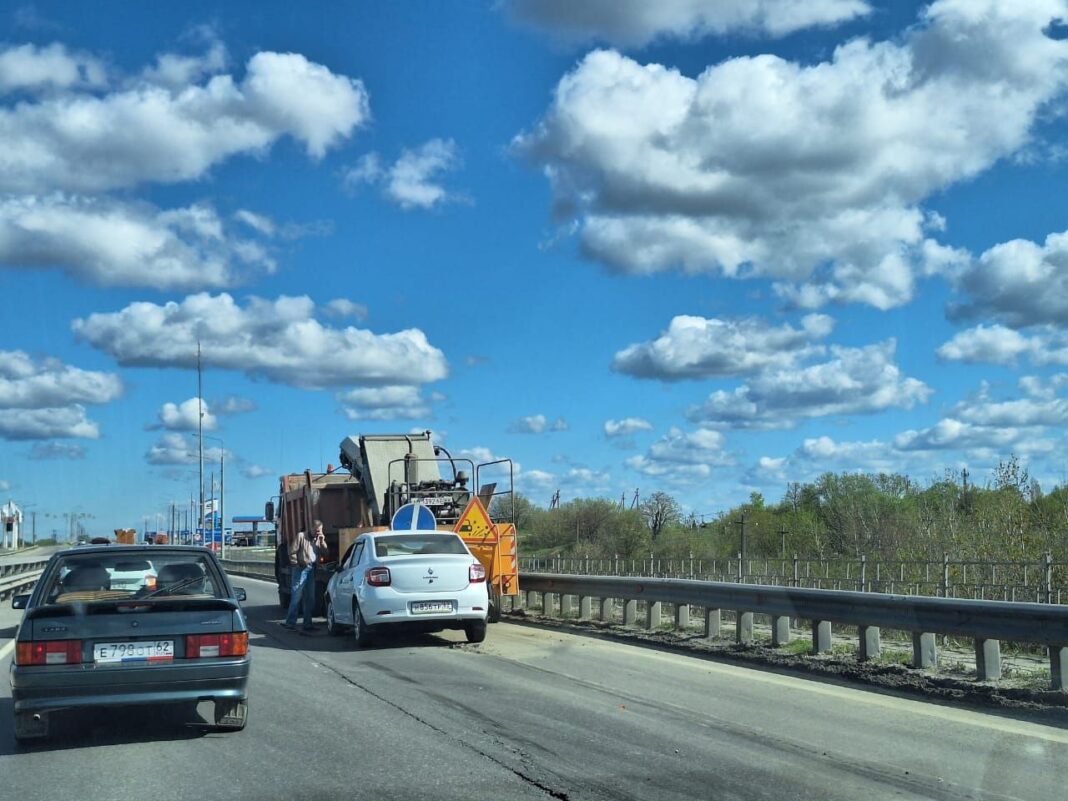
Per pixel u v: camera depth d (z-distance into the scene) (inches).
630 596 628.4
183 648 319.6
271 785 270.2
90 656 311.4
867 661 453.4
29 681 304.7
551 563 1416.1
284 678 458.6
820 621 486.3
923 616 422.9
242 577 1765.5
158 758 303.0
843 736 320.5
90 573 342.0
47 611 312.3
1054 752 297.4
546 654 529.7
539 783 268.8
